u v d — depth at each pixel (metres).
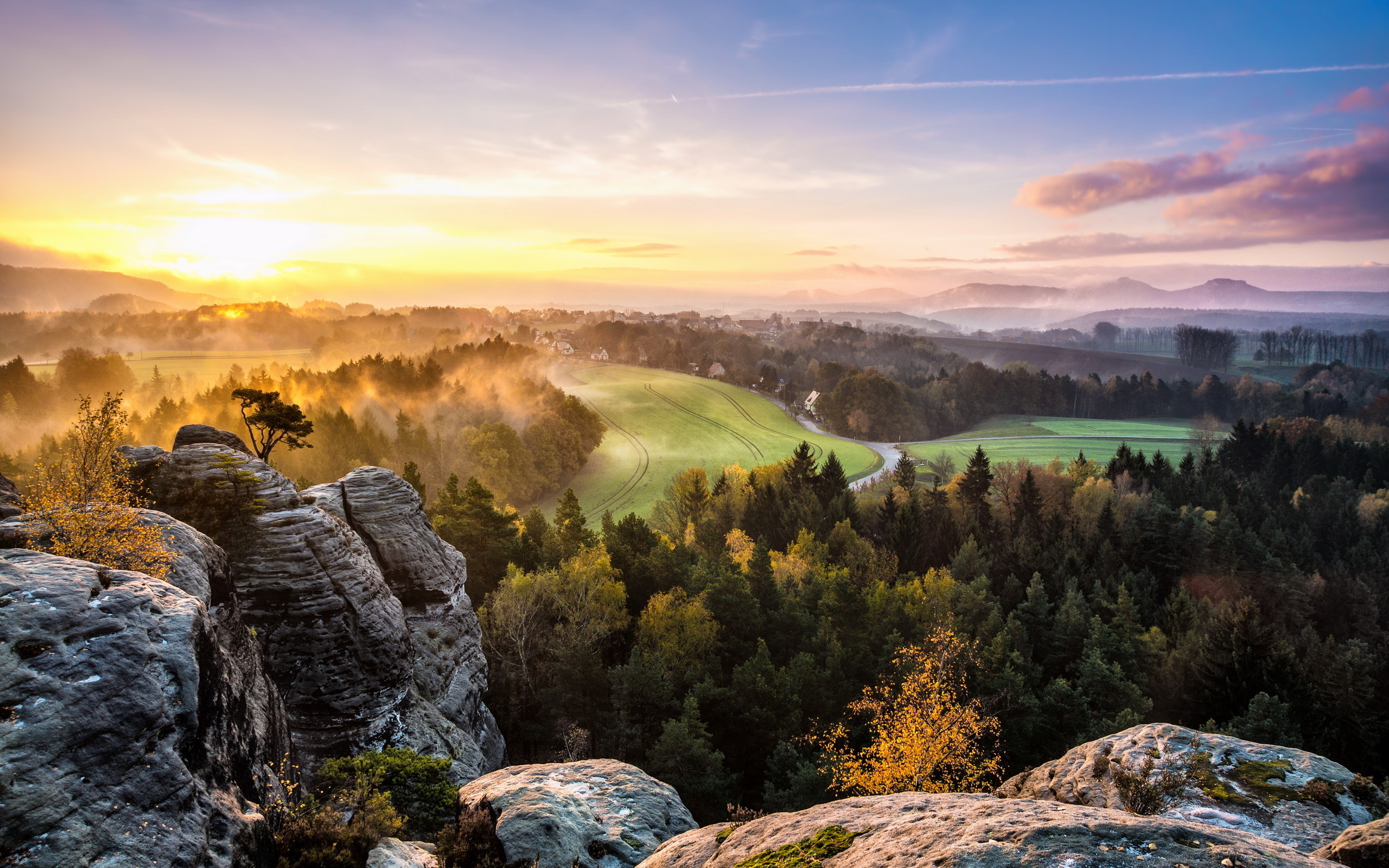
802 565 74.12
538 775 23.86
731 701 43.62
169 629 15.23
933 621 59.56
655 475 151.62
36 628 13.34
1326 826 13.89
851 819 12.39
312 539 28.48
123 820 12.51
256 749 18.94
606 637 52.84
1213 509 106.69
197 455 28.84
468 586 57.97
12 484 23.20
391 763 23.86
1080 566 80.12
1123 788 15.09
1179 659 57.47
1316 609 83.69
